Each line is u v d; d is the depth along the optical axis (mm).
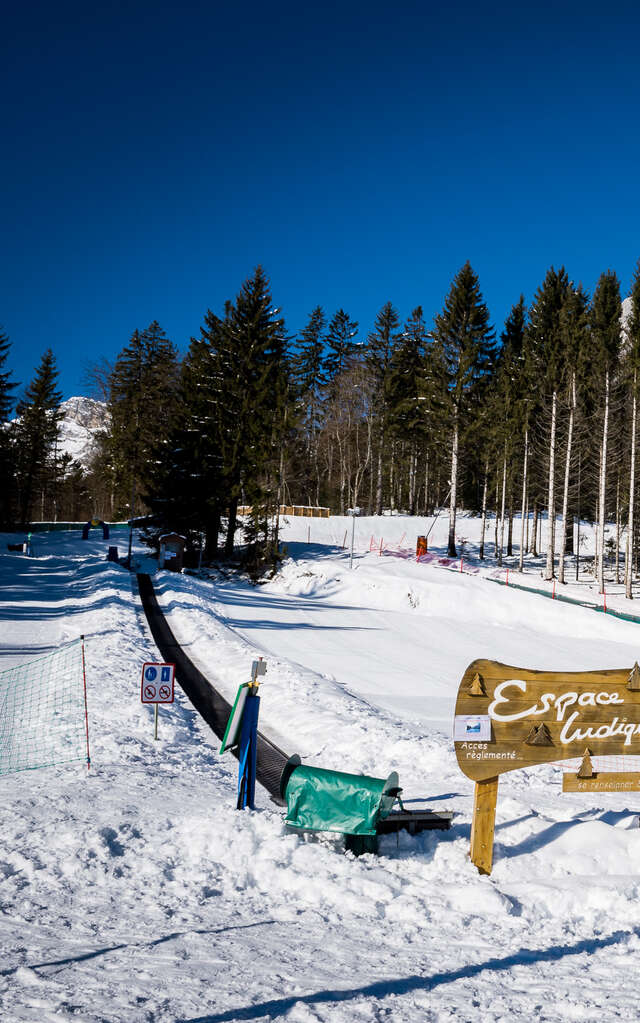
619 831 7145
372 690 19719
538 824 7395
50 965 4371
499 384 56312
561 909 5730
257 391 48656
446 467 62281
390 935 5105
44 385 80625
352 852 6816
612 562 52312
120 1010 3811
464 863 6492
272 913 5453
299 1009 3877
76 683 16109
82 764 10250
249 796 7895
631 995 4285
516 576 44750
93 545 54406
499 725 6633
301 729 13641
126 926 5070
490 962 4711
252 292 50125
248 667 19141
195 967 4406
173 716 14336
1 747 11383
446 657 26312
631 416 45938
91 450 95438
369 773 10547
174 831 7086
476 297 51594
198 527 48688
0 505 71750
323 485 84812
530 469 54062
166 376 74125
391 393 68500
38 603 29766
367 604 37812
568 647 30219
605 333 59406
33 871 6012
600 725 6855
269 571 43156
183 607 28953
